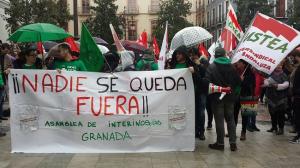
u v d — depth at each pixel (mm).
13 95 8016
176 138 8156
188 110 8133
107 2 43562
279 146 8867
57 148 8039
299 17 26672
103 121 8047
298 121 9227
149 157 7707
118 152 8055
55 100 8031
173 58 8883
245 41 8766
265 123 12203
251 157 7840
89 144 8062
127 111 8070
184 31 9930
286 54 8461
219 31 54531
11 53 16328
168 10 48375
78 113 8031
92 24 43812
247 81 9391
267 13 36906
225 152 8203
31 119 8023
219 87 8172
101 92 8070
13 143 8023
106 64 9055
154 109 8086
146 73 8078
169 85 8086
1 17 26766
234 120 8922
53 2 26344
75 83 8047
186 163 7320
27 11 24391
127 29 64062
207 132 10422
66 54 8438
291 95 9906
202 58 9859
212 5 58500
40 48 11047
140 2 64688
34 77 8008
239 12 37625
